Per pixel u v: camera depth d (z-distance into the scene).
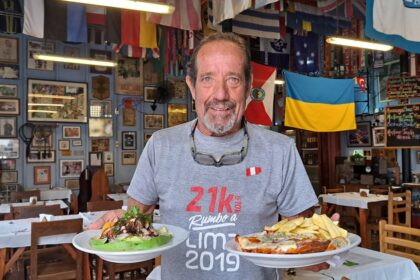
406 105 6.52
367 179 7.36
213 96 1.09
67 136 7.29
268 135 1.21
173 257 1.10
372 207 5.41
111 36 4.61
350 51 6.50
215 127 1.10
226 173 1.13
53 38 4.31
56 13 4.33
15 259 3.24
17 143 6.89
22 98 6.94
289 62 6.25
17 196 5.78
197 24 4.55
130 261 0.91
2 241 3.16
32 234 3.00
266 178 1.14
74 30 4.42
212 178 1.13
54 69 7.20
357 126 8.19
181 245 1.09
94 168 6.98
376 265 2.17
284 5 5.26
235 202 1.10
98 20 4.74
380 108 7.68
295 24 5.34
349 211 5.95
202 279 1.07
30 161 6.98
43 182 7.07
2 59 6.79
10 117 6.85
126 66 7.82
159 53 5.40
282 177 1.15
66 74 7.30
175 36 5.48
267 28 5.20
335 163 8.47
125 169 7.76
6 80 6.82
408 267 2.26
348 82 5.63
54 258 3.60
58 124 7.22
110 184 7.58
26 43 6.99
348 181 7.89
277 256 0.84
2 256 3.20
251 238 0.95
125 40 4.70
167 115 8.19
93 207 4.36
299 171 1.18
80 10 4.46
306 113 5.36
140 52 5.46
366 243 5.04
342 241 0.93
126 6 3.64
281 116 8.83
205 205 1.10
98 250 0.91
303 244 0.89
